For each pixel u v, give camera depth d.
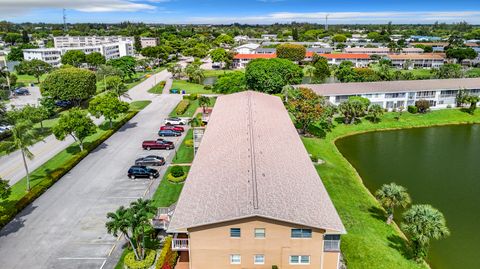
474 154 63.59
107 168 52.59
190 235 28.61
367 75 110.50
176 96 102.75
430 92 89.56
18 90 111.94
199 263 29.70
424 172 55.84
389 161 60.28
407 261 34.47
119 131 70.50
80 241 35.38
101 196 44.16
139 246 32.00
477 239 38.91
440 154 63.53
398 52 187.00
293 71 104.12
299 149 43.38
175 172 48.47
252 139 41.72
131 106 90.00
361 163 59.41
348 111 75.94
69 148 61.00
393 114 85.12
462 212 44.22
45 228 37.41
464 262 35.38
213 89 109.50
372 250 34.97
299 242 28.95
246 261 29.67
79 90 87.50
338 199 45.12
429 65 166.50
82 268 31.66
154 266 32.19
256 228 28.42
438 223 32.31
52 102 84.56
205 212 29.17
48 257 33.00
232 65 168.12
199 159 41.00
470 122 82.88
